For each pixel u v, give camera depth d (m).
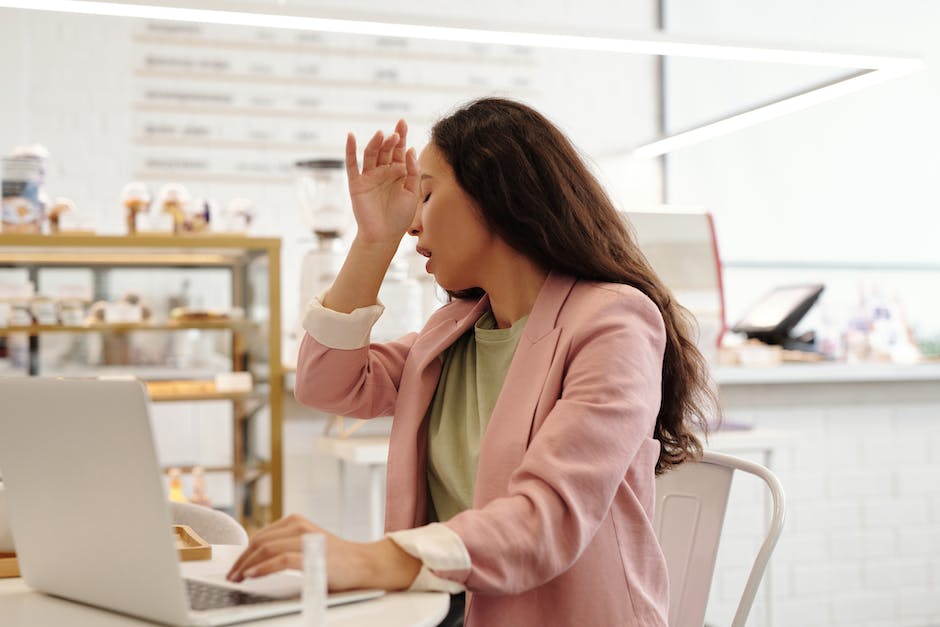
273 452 3.01
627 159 4.28
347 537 3.22
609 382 1.15
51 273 2.95
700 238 3.23
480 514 1.05
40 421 1.04
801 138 4.41
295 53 3.95
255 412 3.05
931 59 4.54
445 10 4.12
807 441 3.58
